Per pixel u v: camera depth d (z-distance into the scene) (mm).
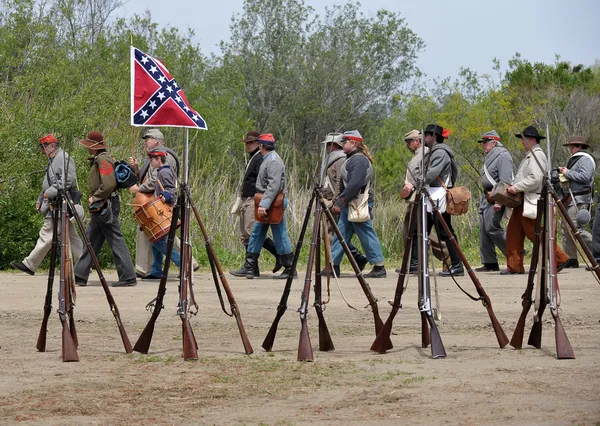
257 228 15727
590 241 16984
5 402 6312
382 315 10969
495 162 16562
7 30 25797
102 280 8312
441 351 7914
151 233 14703
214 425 5652
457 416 5770
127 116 23281
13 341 9031
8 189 18688
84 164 19688
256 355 8219
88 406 6199
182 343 8836
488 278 15516
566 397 6238
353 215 15484
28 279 15406
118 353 8336
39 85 23000
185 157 8320
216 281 8312
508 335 9305
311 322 10391
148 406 6199
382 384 6824
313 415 5887
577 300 12188
